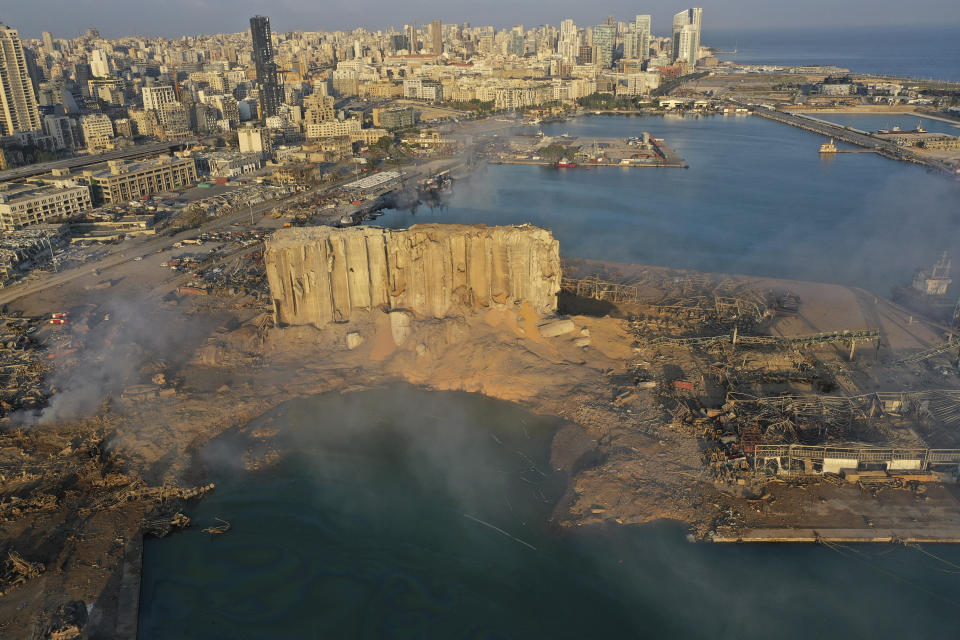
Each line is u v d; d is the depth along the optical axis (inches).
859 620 4052.7
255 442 5782.5
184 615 4158.5
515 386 6446.9
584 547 4611.2
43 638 3863.2
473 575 4439.0
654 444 5536.4
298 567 4510.3
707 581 4333.2
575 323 7239.2
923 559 4443.9
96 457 5442.9
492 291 7086.6
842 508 4832.7
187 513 5000.0
